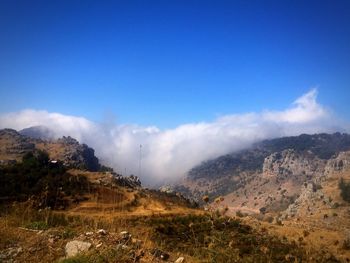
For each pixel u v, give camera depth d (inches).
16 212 690.2
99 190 3996.1
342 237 3174.2
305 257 721.0
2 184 3029.0
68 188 3567.9
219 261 437.1
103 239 512.7
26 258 465.7
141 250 491.2
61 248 493.4
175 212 3912.4
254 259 464.1
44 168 3821.4
